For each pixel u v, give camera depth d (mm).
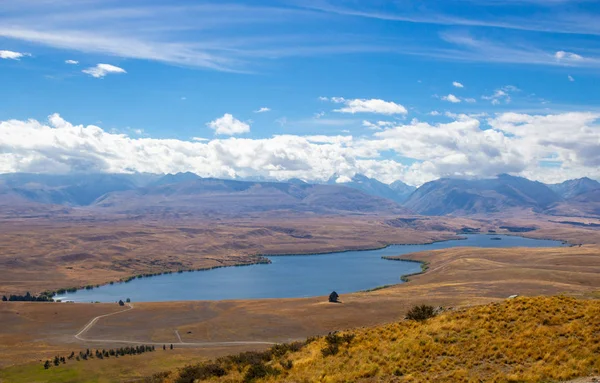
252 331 136875
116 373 95625
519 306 39156
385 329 42094
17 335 138875
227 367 43938
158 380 46375
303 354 41500
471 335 35375
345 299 173500
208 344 125250
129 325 151000
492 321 37156
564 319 34906
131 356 109750
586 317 34062
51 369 99062
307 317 147750
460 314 40781
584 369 27453
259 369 39344
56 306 181125
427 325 39688
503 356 31406
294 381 35188
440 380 29688
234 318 154625
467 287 181375
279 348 46000
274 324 143000
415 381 30328
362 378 32812
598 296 45844
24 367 101000
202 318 158125
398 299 162750
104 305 184500
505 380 28016
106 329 146125
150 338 134375
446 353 33531
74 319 159750
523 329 34500
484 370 30078
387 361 34406
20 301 195000
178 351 115375
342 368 35250
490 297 153625
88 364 102125
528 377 27594
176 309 174000
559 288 168750
